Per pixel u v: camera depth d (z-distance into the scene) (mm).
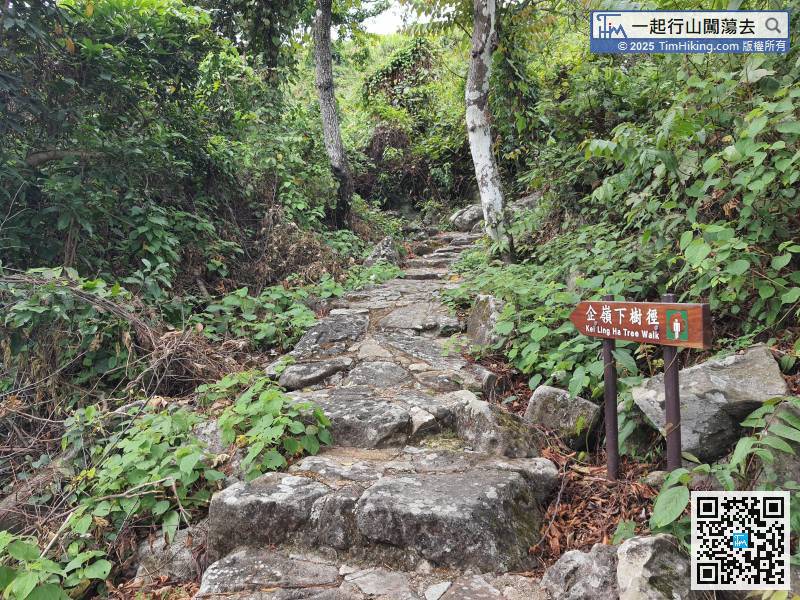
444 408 3250
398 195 12461
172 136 5465
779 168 2678
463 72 12523
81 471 3176
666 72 4059
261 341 4949
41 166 4660
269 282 6359
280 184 7469
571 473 2795
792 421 2160
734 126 3213
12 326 3668
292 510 2475
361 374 3934
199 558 2578
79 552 2637
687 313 2209
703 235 3152
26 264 4438
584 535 2424
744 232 3186
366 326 4941
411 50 13438
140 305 4082
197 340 4176
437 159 11922
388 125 12586
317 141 8828
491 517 2311
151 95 5332
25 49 4254
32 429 3719
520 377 3928
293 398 3600
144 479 2797
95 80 4629
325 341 4598
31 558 2242
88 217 4520
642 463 2789
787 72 3205
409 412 3246
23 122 4395
